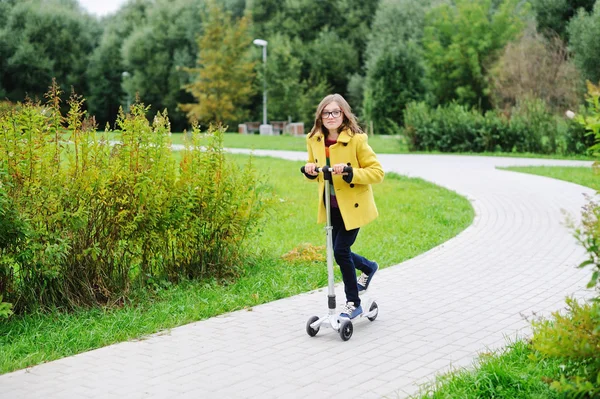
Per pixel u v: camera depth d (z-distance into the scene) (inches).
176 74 2271.2
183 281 293.3
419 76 1795.0
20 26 2236.7
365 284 256.1
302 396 180.1
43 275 247.0
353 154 234.1
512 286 299.4
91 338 225.0
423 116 1170.0
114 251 264.1
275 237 418.3
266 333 236.5
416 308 266.7
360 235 427.8
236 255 314.0
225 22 2022.6
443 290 294.0
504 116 1117.1
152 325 240.4
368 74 1871.3
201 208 298.4
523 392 172.2
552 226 446.6
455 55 1596.9
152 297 273.6
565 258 354.0
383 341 226.4
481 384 175.9
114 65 2327.8
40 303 250.1
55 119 261.3
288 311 264.5
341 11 2384.4
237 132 2060.8
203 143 308.5
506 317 252.2
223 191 303.4
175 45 2343.8
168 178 286.7
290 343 225.3
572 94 1323.8
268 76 2031.3
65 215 250.2
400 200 577.0
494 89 1459.2
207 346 222.8
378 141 1432.1
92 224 259.6
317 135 239.0
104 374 198.2
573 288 293.9
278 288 292.8
